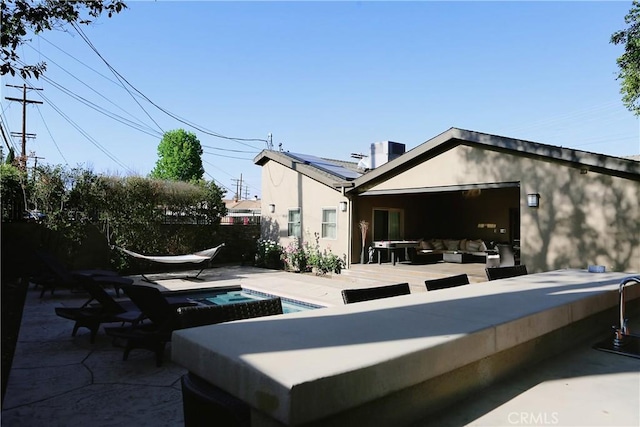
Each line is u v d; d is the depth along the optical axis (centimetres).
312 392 94
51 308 724
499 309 187
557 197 732
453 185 885
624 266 655
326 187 1196
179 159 3150
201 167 3241
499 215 1374
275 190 1372
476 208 1430
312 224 1234
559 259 727
